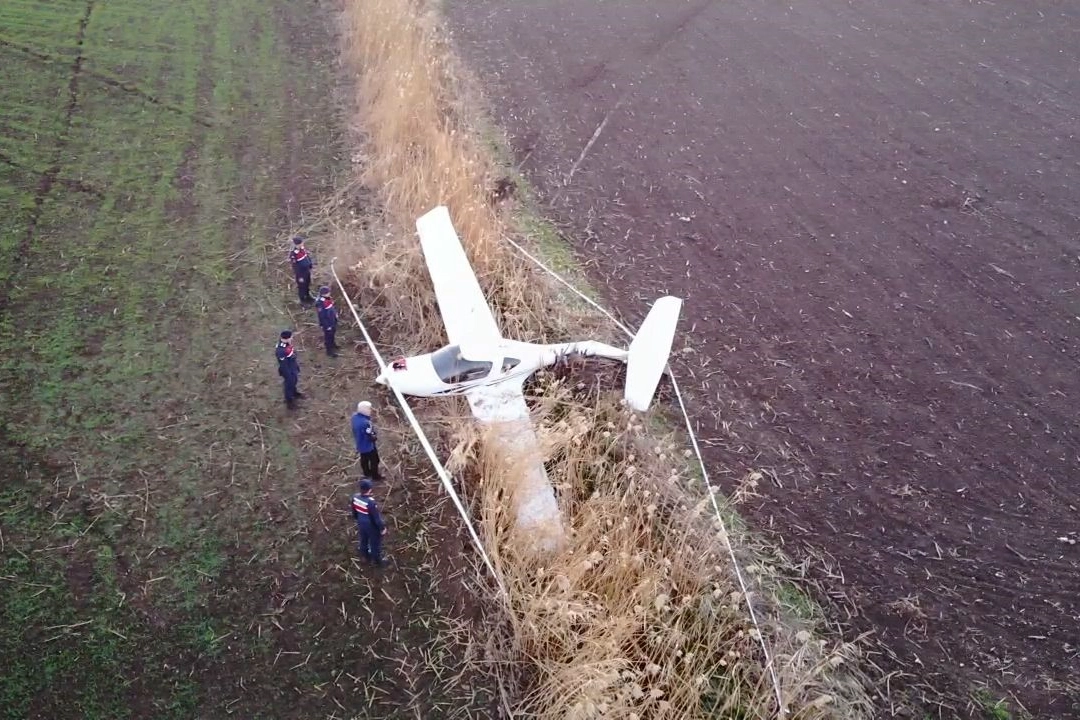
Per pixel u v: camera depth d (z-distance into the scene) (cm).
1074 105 1966
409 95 1586
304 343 1141
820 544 923
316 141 1636
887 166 1698
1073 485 1009
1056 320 1287
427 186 1379
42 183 1398
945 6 2531
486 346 1041
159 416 998
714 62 2128
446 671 776
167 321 1148
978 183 1647
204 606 804
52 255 1241
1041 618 859
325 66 1945
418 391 1008
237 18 2147
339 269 1271
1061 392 1148
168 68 1839
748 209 1538
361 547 849
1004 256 1433
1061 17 2453
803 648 770
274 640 784
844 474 1009
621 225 1472
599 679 678
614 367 1128
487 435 923
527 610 788
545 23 2303
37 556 825
